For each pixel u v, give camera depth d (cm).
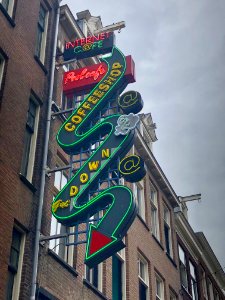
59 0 1708
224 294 3691
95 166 1248
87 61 1867
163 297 2170
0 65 1256
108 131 1340
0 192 1099
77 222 1184
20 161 1216
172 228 2609
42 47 1552
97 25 2148
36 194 1259
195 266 3031
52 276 1256
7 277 1084
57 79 1594
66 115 1577
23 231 1174
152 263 2123
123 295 1778
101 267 1633
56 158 1459
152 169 2473
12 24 1341
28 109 1353
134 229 2020
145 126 2673
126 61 1473
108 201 1184
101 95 1406
